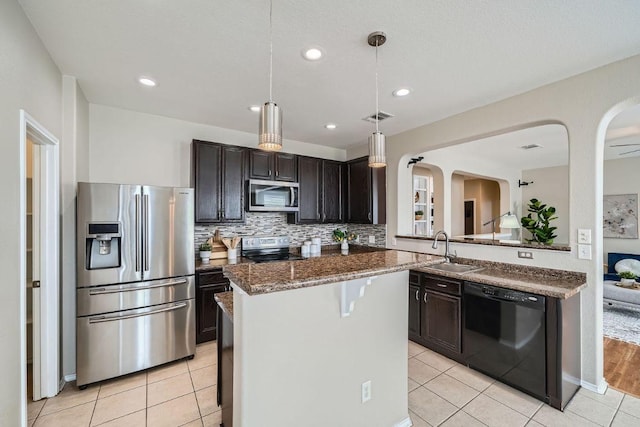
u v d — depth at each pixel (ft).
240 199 11.82
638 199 18.45
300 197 13.46
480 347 8.29
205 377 8.21
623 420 6.37
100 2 5.03
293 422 4.74
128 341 8.17
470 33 5.87
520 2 5.00
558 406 6.72
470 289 8.53
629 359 9.09
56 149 7.26
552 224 21.95
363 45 6.31
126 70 7.45
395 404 6.12
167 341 8.77
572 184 7.64
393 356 6.09
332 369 5.17
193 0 4.98
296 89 8.46
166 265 8.80
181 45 6.34
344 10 5.23
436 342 9.55
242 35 5.98
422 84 8.09
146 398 7.22
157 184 10.79
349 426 5.40
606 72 7.01
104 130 9.87
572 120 7.56
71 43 6.25
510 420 6.41
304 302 4.82
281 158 12.94
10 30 4.86
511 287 7.51
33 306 7.14
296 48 6.44
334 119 10.98
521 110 8.56
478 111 9.68
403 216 12.86
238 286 4.26
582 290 7.50
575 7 5.11
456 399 7.16
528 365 7.24
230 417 5.41
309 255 13.06
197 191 10.87
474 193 25.95
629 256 17.81
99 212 7.85
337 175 14.71
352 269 4.74
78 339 7.55
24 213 5.30
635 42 6.13
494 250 9.55
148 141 10.65
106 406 6.91
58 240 7.39
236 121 11.42
